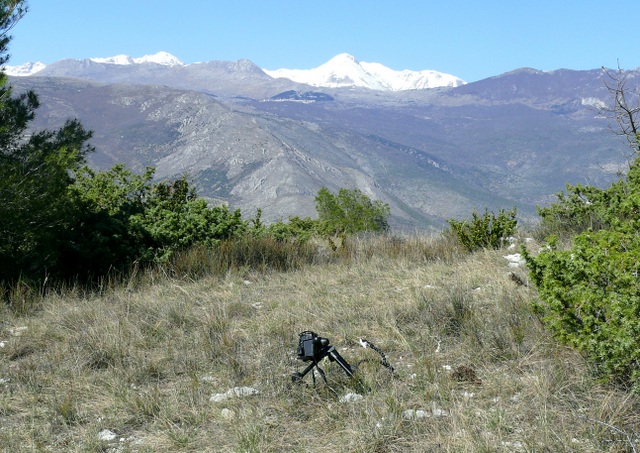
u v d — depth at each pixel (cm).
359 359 583
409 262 1098
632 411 414
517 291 715
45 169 1021
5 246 977
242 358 615
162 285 1007
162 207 1266
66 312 812
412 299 754
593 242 527
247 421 456
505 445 385
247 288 972
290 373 562
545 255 500
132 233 1138
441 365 549
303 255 1230
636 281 442
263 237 1309
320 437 430
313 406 485
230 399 505
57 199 1039
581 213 1127
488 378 503
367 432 418
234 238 1260
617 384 446
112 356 622
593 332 460
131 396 515
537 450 371
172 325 745
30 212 995
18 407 507
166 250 1151
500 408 438
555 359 501
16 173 972
